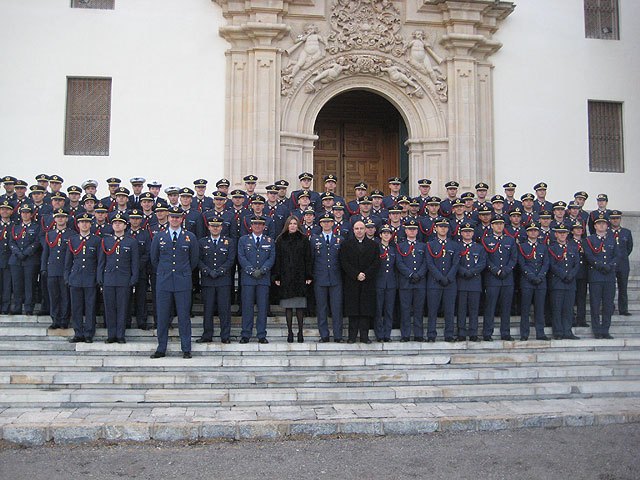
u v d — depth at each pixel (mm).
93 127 13742
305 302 9656
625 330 11125
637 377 9398
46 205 10961
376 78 14352
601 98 15094
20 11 13594
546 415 7812
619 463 6523
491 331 10266
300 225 10047
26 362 8766
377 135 17375
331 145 17203
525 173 14617
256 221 9773
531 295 10383
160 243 9164
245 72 13938
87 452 6805
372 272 9641
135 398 8094
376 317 9969
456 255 10078
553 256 10469
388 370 9109
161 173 13680
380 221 10875
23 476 6109
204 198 11719
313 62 13992
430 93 14391
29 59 13547
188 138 13797
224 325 9602
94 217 10148
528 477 6176
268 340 9922
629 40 15359
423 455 6766
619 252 11352
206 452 6828
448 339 10070
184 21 13969
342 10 14227
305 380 8703
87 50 13703
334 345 9523
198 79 13906
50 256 9727
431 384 8898
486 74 14625
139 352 9242
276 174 13711
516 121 14695
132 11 13867
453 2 14148
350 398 8398
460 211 11211
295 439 7277
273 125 13727
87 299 9469
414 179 14445
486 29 14672
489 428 7645
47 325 10039
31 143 13430
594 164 15070
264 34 13695
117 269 9391
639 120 15195
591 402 8531
